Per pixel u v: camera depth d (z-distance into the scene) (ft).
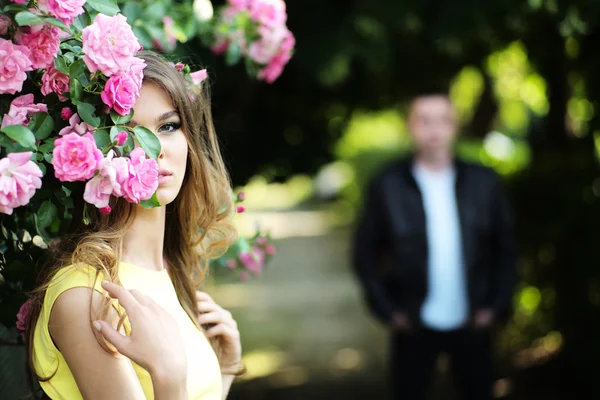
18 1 7.97
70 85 8.17
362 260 21.27
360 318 48.29
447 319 20.80
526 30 27.45
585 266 27.45
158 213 9.00
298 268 67.92
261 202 129.39
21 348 13.44
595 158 28.48
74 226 8.87
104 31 8.01
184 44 15.87
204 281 10.93
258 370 35.55
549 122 31.32
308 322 46.78
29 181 7.49
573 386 28.71
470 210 20.70
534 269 29.96
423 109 20.77
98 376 7.82
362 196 70.18
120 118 8.26
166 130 8.82
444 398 29.76
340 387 33.01
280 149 28.73
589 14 20.72
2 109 8.27
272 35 14.25
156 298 8.84
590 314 27.40
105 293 8.02
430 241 20.72
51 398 8.19
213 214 9.82
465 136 57.36
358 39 23.93
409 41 27.94
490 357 21.02
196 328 9.50
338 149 31.76
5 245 9.75
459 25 22.26
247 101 22.18
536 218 29.45
